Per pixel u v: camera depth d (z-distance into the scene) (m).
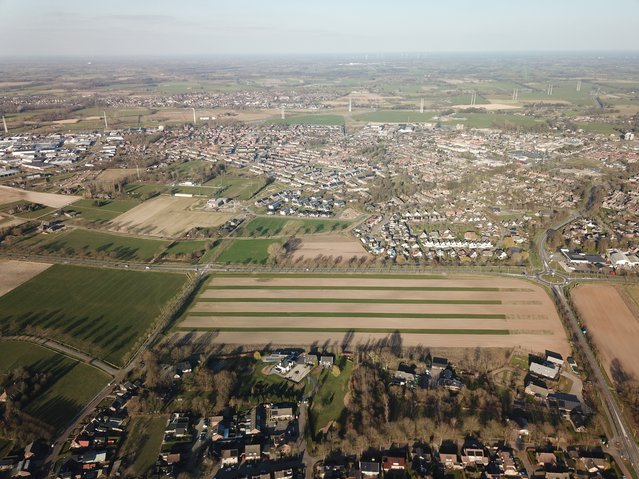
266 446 142.62
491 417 152.00
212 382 166.50
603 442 142.62
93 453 139.25
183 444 144.25
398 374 171.00
